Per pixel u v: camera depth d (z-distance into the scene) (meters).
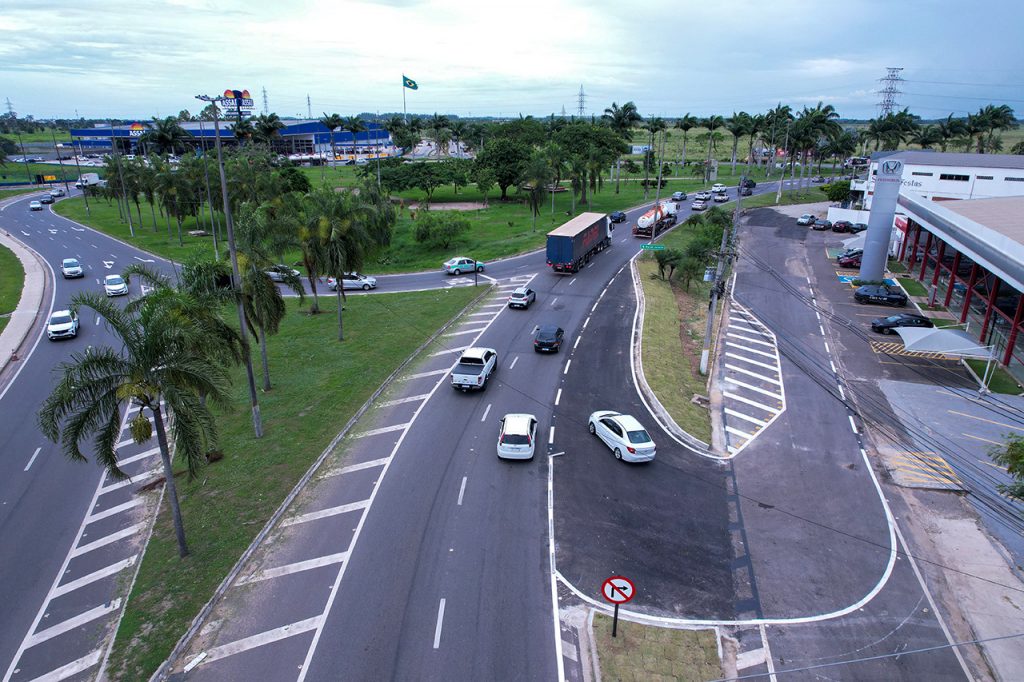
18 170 159.25
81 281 60.19
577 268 59.75
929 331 36.09
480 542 20.59
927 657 16.50
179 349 18.72
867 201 87.00
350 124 153.00
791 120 118.00
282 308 32.97
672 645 16.59
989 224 41.16
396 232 81.25
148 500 24.08
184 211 81.31
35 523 23.03
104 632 17.39
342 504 22.77
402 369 36.03
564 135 107.62
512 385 33.56
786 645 16.73
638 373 35.31
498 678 15.41
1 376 37.22
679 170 146.12
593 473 24.95
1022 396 33.66
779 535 21.47
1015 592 19.03
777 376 36.31
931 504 23.69
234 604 17.95
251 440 27.69
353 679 15.37
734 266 63.38
